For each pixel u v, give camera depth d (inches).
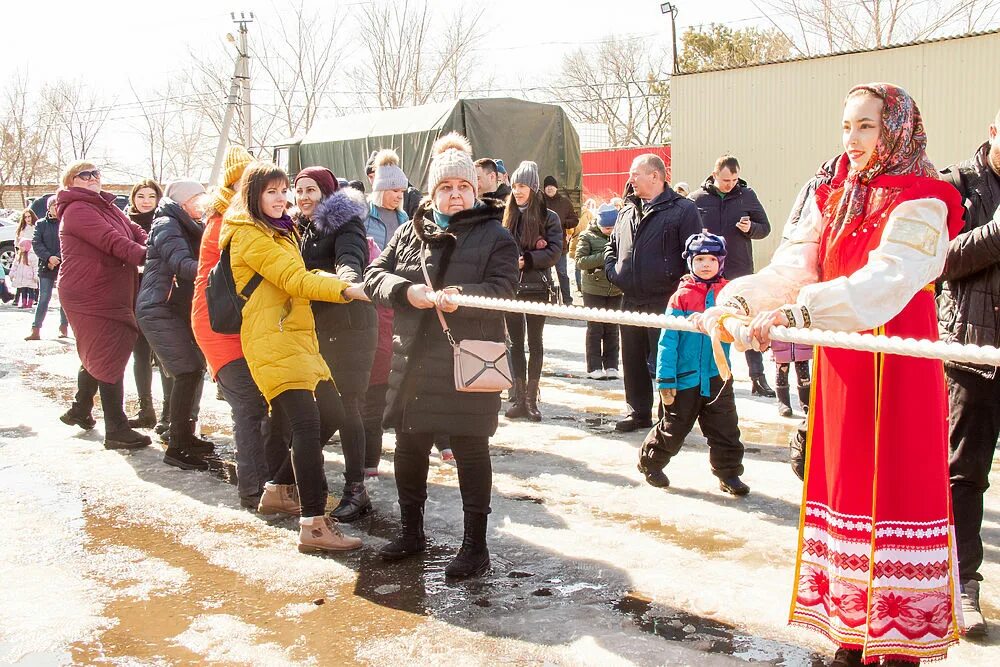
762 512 189.3
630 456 233.9
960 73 562.3
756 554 166.2
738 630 136.6
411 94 1672.0
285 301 172.1
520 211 269.0
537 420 276.7
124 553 172.9
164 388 263.6
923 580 108.0
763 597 147.4
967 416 135.5
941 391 110.1
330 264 192.1
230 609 147.9
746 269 308.0
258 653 132.8
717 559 164.2
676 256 240.4
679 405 198.7
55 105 2105.1
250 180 171.9
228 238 171.9
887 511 108.0
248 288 170.6
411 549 168.1
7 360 410.6
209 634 139.0
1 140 1953.7
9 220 854.5
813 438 117.2
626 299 251.4
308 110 1692.9
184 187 228.4
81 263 241.1
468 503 159.9
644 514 189.0
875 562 108.2
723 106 661.9
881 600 108.2
